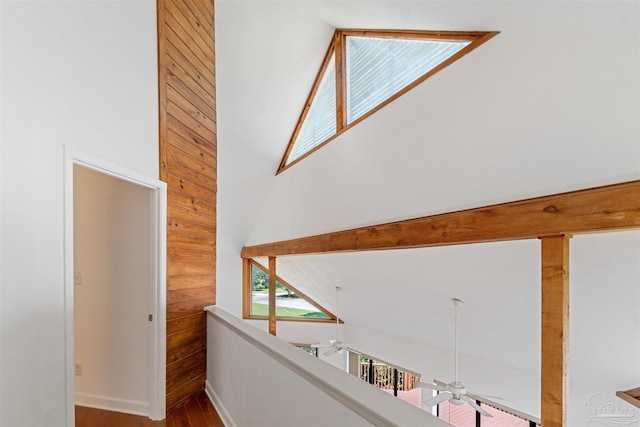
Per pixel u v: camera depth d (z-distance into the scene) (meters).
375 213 3.09
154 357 2.65
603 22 1.35
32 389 1.57
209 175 3.57
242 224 5.55
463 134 2.24
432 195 2.48
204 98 3.52
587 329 2.37
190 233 3.15
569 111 1.67
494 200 2.04
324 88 4.55
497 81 2.02
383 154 2.98
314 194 4.11
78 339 2.85
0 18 1.47
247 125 4.40
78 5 1.94
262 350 1.89
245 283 6.24
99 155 2.08
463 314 3.36
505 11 1.52
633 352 2.35
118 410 2.72
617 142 1.50
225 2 3.59
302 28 4.00
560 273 1.74
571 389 3.15
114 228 2.81
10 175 1.50
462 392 3.06
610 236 1.77
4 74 1.49
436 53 2.73
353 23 3.29
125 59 2.35
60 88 1.80
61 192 1.77
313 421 1.36
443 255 2.77
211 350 3.11
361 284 4.29
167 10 2.89
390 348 5.29
